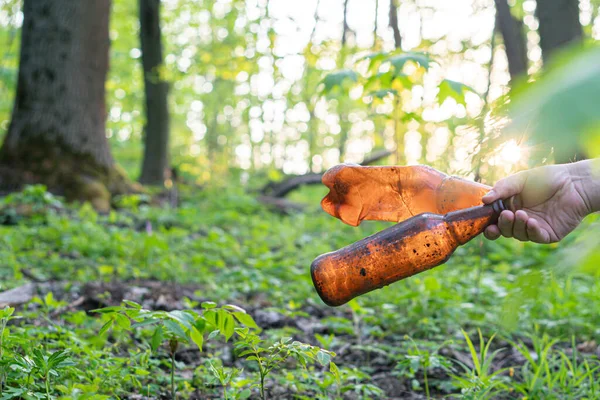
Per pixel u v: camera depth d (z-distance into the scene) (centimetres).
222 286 538
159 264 586
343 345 397
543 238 187
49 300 365
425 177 191
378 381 345
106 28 1111
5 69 1795
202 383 307
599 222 96
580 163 189
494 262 727
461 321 442
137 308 212
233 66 1355
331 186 197
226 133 3075
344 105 1941
